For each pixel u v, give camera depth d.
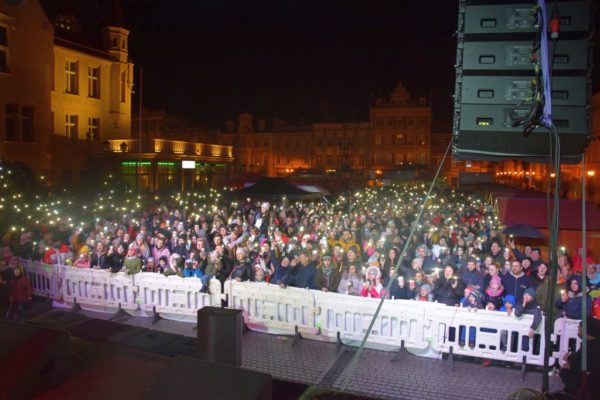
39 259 11.87
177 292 9.74
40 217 17.34
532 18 3.22
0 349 3.39
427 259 10.41
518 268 8.17
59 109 34.28
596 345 4.52
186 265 10.13
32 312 10.43
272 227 14.55
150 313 10.05
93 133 37.97
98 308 10.50
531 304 7.60
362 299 8.26
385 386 6.91
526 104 3.25
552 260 3.07
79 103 36.12
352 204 23.06
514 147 3.47
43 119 30.09
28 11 28.91
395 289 8.73
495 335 7.53
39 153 29.89
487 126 3.40
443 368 7.56
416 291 8.62
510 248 10.34
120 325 5.93
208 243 13.10
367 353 8.15
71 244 13.12
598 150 27.20
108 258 10.95
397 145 72.81
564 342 7.17
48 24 30.25
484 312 7.56
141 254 11.62
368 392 6.71
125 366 3.61
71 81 35.88
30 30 29.09
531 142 3.41
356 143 74.31
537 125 3.04
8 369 3.21
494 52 3.35
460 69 3.44
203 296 9.56
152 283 9.92
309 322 8.64
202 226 14.81
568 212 11.44
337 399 3.06
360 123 74.00
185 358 3.05
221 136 79.12
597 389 4.38
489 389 6.84
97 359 3.91
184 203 23.94
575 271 9.34
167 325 9.60
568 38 3.21
